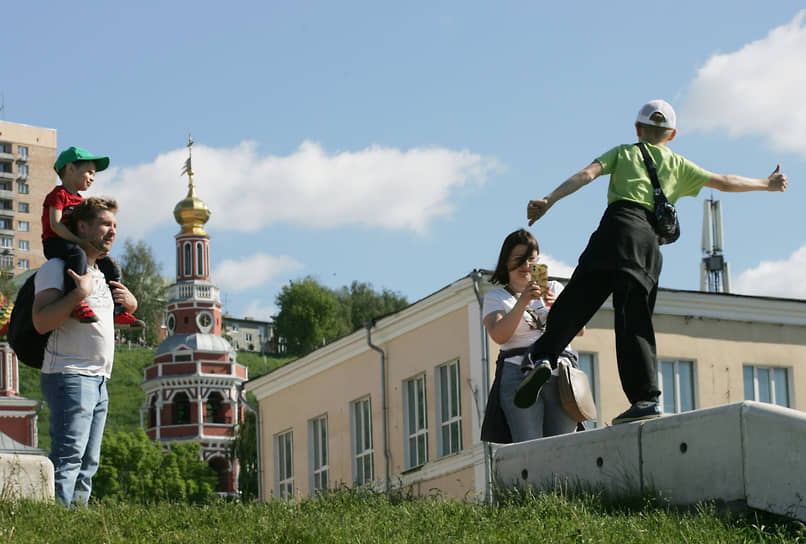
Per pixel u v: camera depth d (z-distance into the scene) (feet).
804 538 22.34
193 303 306.55
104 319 29.91
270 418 126.21
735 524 23.50
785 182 28.50
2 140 577.84
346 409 112.37
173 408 296.10
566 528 23.03
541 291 30.04
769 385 103.19
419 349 102.27
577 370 30.76
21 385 391.24
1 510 25.43
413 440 102.78
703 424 25.04
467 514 25.22
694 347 100.27
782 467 23.56
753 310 103.30
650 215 26.84
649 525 23.49
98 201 29.76
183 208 313.53
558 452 28.14
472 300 95.04
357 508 27.07
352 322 496.64
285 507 27.14
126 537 22.82
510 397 30.68
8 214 572.92
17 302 29.71
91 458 29.84
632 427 26.50
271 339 497.05
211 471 279.28
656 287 27.07
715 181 27.89
